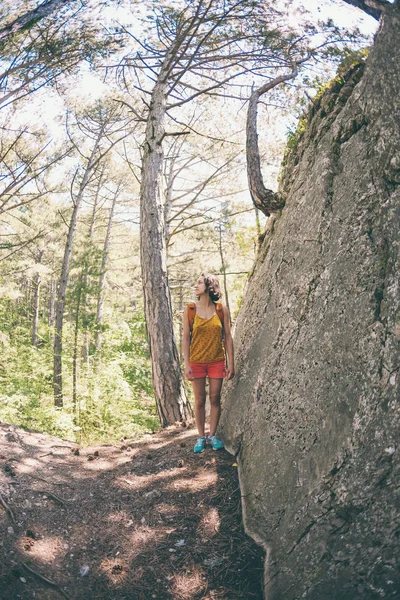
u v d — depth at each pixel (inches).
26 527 134.3
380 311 110.4
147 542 135.3
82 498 154.5
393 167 114.3
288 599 111.4
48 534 134.4
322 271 135.6
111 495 156.9
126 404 388.5
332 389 120.2
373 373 107.3
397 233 110.1
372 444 103.2
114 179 714.2
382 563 102.6
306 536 113.9
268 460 139.4
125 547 133.6
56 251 739.4
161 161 304.5
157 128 305.3
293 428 132.4
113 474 171.8
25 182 423.2
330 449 113.9
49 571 121.6
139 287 869.8
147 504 150.9
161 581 122.4
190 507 147.3
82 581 121.6
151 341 281.1
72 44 272.1
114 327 573.6
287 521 121.3
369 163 123.8
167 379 273.6
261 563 123.2
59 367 502.9
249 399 166.1
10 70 260.7
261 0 231.5
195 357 173.2
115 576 123.8
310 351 133.3
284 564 116.5
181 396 274.7
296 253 154.6
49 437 206.2
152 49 318.7
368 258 117.6
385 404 102.5
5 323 896.3
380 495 101.6
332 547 108.7
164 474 166.9
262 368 158.9
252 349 175.3
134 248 843.4
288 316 149.9
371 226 119.6
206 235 570.3
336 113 156.1
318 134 163.3
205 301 173.5
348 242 126.1
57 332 512.1
